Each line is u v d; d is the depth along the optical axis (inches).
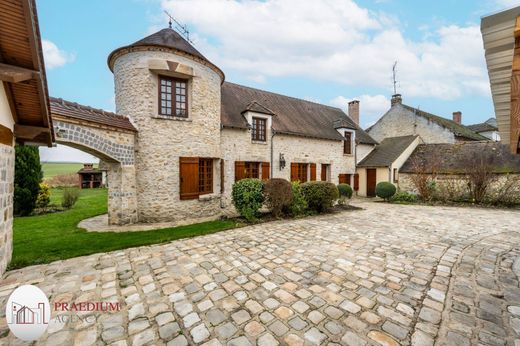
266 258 167.9
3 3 87.3
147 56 287.1
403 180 573.6
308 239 213.8
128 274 143.2
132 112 290.2
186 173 312.7
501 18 63.9
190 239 213.6
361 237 220.2
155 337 90.0
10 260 158.4
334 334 90.7
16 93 138.3
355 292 121.6
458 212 359.3
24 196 343.3
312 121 566.9
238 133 409.4
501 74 86.5
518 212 358.6
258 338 89.0
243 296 118.3
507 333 90.0
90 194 661.3
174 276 140.5
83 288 126.6
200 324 97.3
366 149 655.1
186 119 310.8
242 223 276.7
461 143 552.1
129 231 245.6
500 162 448.1
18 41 103.3
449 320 98.0
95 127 246.7
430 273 143.2
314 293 120.8
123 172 275.3
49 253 176.1
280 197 295.9
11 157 154.7
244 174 414.3
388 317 100.8
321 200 337.7
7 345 86.5
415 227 259.8
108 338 89.7
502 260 163.2
